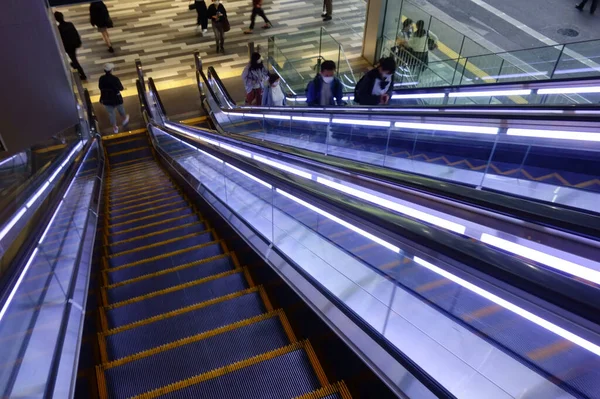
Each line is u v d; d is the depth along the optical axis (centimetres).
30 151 641
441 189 205
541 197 339
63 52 731
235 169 401
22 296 222
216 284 339
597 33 863
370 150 546
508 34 896
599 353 121
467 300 175
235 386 230
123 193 671
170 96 1030
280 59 1017
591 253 133
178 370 252
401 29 956
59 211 346
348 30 1216
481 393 170
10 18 581
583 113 298
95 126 880
